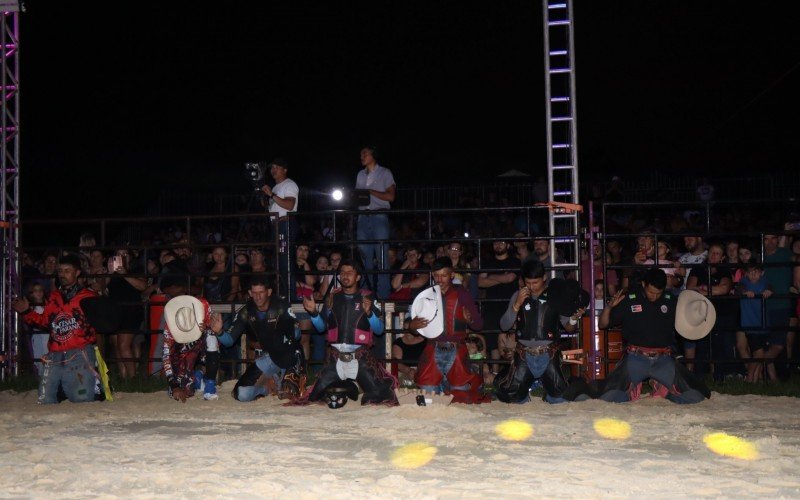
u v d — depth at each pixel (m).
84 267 12.86
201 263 14.20
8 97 13.01
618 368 10.05
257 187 12.30
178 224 21.78
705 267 11.91
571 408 9.50
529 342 9.95
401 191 21.84
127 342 12.77
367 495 5.54
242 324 10.37
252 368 10.31
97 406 10.02
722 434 7.64
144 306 12.10
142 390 11.47
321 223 20.41
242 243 11.59
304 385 10.17
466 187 21.62
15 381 12.10
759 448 7.02
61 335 10.40
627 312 10.00
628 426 8.16
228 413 9.33
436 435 7.73
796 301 12.02
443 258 9.98
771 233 10.80
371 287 12.47
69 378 10.34
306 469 6.34
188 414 9.26
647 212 20.34
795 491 5.61
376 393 9.78
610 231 17.23
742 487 5.72
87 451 7.10
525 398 10.02
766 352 11.94
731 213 18.89
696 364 12.30
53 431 8.18
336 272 11.60
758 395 10.40
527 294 9.91
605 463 6.48
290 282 11.74
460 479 5.99
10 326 12.63
